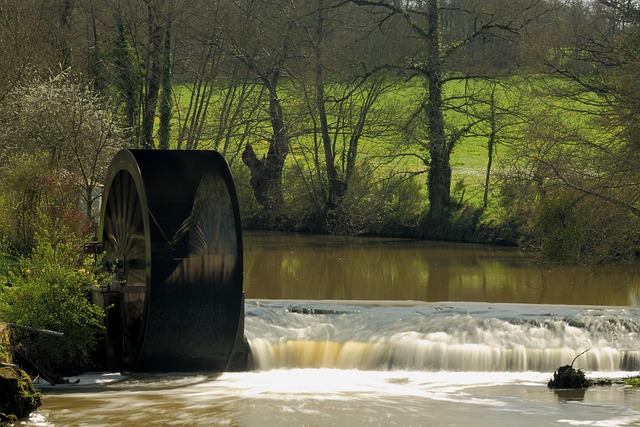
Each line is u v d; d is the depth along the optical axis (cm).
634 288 2570
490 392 1371
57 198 2219
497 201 3772
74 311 1434
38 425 1088
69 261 1534
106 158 2875
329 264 3128
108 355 1512
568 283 2655
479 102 3953
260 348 1656
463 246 3622
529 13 3928
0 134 2930
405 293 2522
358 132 4191
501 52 3969
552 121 2659
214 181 1535
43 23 3894
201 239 1508
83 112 2911
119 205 1664
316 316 1864
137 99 4081
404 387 1411
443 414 1188
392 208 4053
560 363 1636
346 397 1297
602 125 2372
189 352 1504
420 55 4034
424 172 4047
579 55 2758
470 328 1738
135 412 1166
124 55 4038
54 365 1454
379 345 1677
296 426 1107
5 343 1258
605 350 1645
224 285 1505
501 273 2870
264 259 3269
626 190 2303
